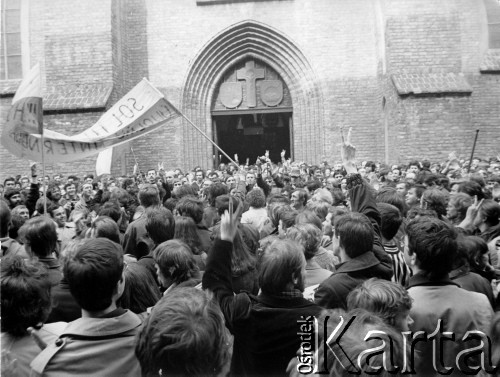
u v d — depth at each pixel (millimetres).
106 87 21297
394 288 3025
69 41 21594
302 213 5617
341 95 23078
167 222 5402
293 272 3270
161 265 4203
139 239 6285
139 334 2359
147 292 4500
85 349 2875
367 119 23047
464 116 20312
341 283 3941
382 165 18000
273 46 23438
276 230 6645
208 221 8219
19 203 10789
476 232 6020
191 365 2178
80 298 2941
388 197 6934
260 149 30578
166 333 2184
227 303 3240
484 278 4371
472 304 3486
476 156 22016
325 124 23109
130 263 4852
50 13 21703
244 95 24188
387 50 21297
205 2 23250
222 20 23328
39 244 4703
